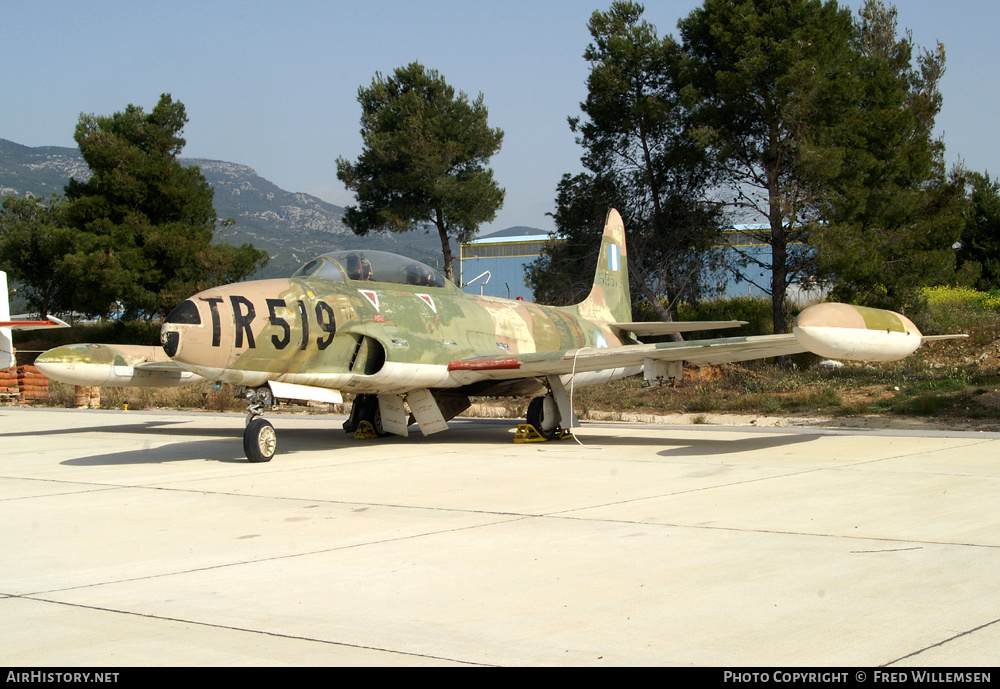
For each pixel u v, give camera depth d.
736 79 21.80
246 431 10.95
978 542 5.61
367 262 12.97
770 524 6.32
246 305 10.72
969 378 18.14
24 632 3.99
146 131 35.78
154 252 34.38
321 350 11.47
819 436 13.29
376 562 5.30
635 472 9.45
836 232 20.75
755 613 4.11
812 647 3.61
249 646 3.75
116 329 39.41
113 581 4.94
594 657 3.54
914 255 21.48
